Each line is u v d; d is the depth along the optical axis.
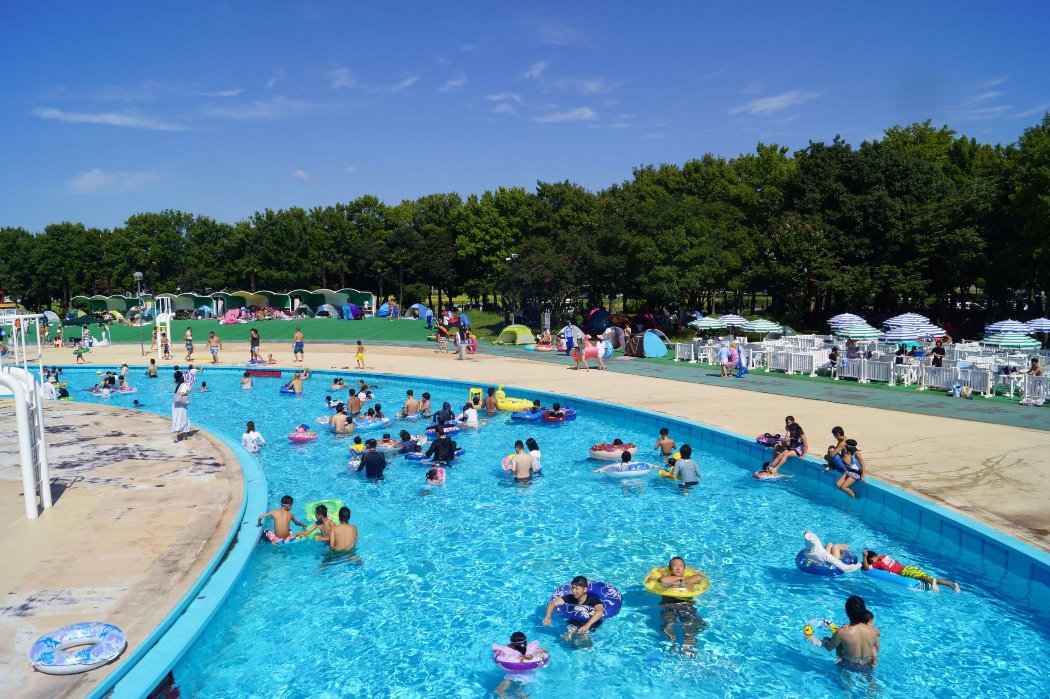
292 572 10.79
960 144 53.47
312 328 55.84
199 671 8.12
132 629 7.88
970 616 9.09
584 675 8.00
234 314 63.28
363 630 9.09
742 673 7.98
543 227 68.88
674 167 69.50
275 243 81.38
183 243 94.94
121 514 11.97
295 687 7.87
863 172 44.16
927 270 41.84
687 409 21.17
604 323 44.69
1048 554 9.48
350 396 23.09
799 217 44.16
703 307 64.06
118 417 21.78
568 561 11.18
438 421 19.98
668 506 13.69
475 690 7.78
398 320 58.50
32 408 12.00
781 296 47.12
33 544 10.52
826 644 8.27
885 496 12.55
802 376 27.55
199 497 12.98
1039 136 36.53
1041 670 7.89
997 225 37.88
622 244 45.41
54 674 6.94
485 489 14.96
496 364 34.53
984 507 11.50
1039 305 40.91
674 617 9.26
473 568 10.95
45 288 92.00
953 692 7.52
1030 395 20.33
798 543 11.72
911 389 23.56
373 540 12.12
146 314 68.81
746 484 14.94
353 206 84.75
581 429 20.64
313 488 15.25
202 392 29.91
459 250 70.62
